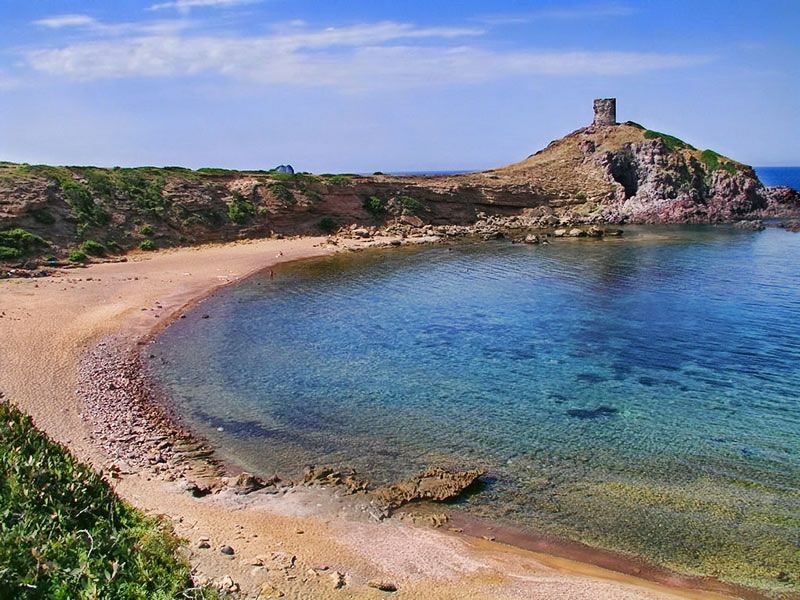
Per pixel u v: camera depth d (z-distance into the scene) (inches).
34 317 1493.6
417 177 4079.7
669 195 4200.3
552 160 4690.0
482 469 829.2
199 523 660.7
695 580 609.6
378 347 1378.0
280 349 1363.2
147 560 458.6
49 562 402.3
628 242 3100.4
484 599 559.2
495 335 1467.8
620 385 1133.7
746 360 1261.1
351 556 622.2
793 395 1072.2
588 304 1772.9
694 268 2322.8
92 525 476.1
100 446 856.9
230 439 922.1
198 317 1638.8
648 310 1685.5
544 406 1042.1
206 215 2970.0
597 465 838.5
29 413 938.1
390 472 826.2
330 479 796.6
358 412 1021.8
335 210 3420.3
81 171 2810.0
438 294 1939.0
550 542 671.8
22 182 2470.5
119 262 2379.4
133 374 1180.5
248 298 1884.8
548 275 2244.1
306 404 1055.0
